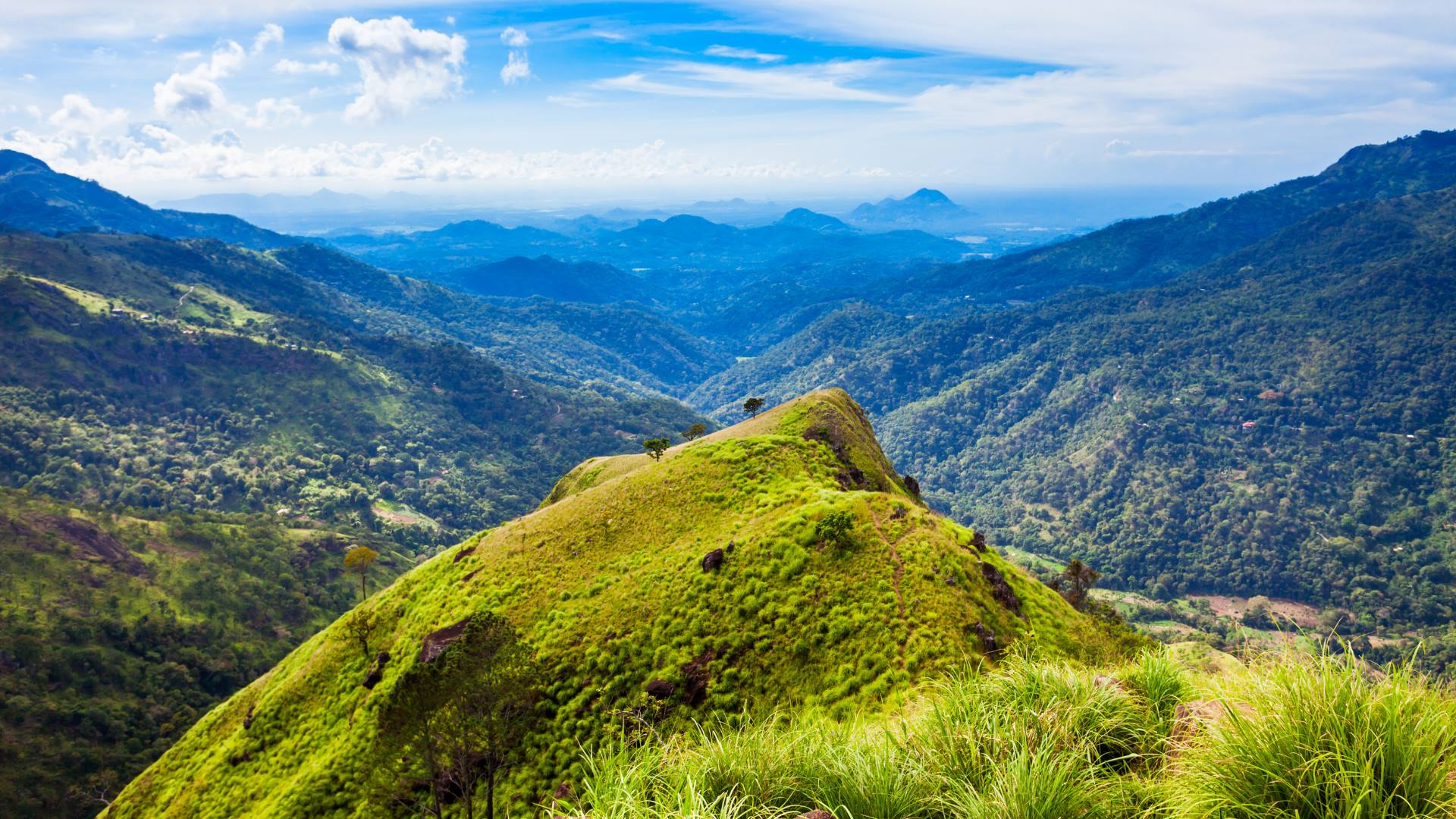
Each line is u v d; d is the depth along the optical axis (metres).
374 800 40.47
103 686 147.00
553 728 41.56
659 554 56.41
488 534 72.19
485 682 30.05
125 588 180.25
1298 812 6.26
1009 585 39.72
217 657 169.12
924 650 33.38
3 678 137.00
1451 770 6.33
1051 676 10.01
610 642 46.06
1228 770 6.94
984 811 7.26
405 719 30.52
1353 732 6.60
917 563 39.88
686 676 40.75
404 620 63.69
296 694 62.34
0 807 114.62
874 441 86.31
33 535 182.25
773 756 8.54
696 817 7.08
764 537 48.69
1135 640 37.38
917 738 9.26
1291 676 7.23
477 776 32.09
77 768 126.25
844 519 44.97
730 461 68.56
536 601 56.00
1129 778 8.22
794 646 38.44
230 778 57.97
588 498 70.38
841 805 7.62
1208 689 9.13
